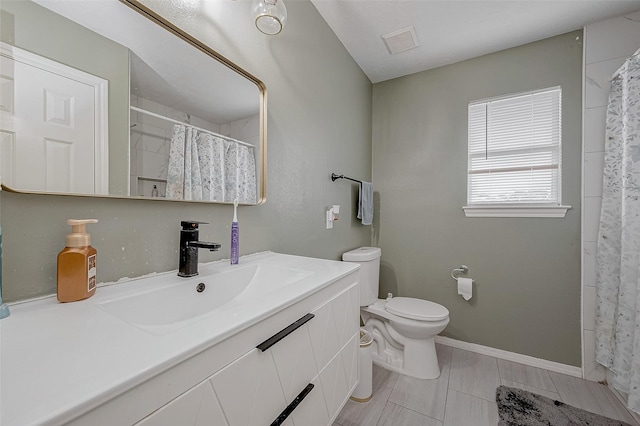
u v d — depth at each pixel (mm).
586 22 1786
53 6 634
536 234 1968
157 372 379
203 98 988
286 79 1435
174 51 894
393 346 1938
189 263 848
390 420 1395
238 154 1126
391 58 2209
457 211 2240
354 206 2244
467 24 1812
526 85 2010
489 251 2119
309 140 1631
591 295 1779
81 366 371
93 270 661
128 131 768
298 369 701
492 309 2096
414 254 2414
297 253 1525
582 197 1816
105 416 329
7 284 585
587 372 1774
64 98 647
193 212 976
